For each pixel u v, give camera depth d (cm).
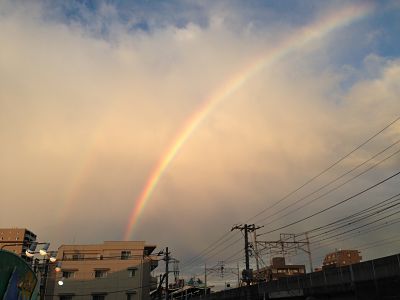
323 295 2730
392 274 2088
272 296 3434
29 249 2875
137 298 6556
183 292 7894
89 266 6581
